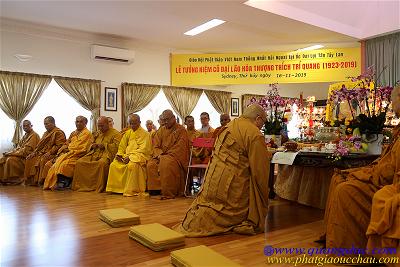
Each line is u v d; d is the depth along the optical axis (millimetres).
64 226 3180
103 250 2521
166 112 5172
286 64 7211
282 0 6086
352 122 3166
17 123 6992
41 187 5777
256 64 7285
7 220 3402
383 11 6520
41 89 7242
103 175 5309
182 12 6133
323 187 4043
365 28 6938
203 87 9633
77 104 7781
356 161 2801
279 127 4188
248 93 10398
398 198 1893
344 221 2270
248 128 3094
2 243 2680
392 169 2227
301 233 2992
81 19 6672
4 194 5020
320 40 7629
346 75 6984
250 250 2520
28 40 7148
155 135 5332
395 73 6441
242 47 8531
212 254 2264
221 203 3021
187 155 5023
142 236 2646
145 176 5027
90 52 7855
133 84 8375
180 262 2162
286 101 4328
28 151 6281
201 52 9094
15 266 2217
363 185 2303
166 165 4773
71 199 4613
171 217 3553
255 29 6949
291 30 6895
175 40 8062
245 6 5691
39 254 2436
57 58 7473
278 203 4457
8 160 6105
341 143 2859
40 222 3326
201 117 6492
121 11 6203
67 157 5590
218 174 3039
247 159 3070
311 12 6535
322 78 7082
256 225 2984
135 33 7547
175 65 7434
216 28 7027
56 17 6574
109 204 4262
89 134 5816
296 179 4438
